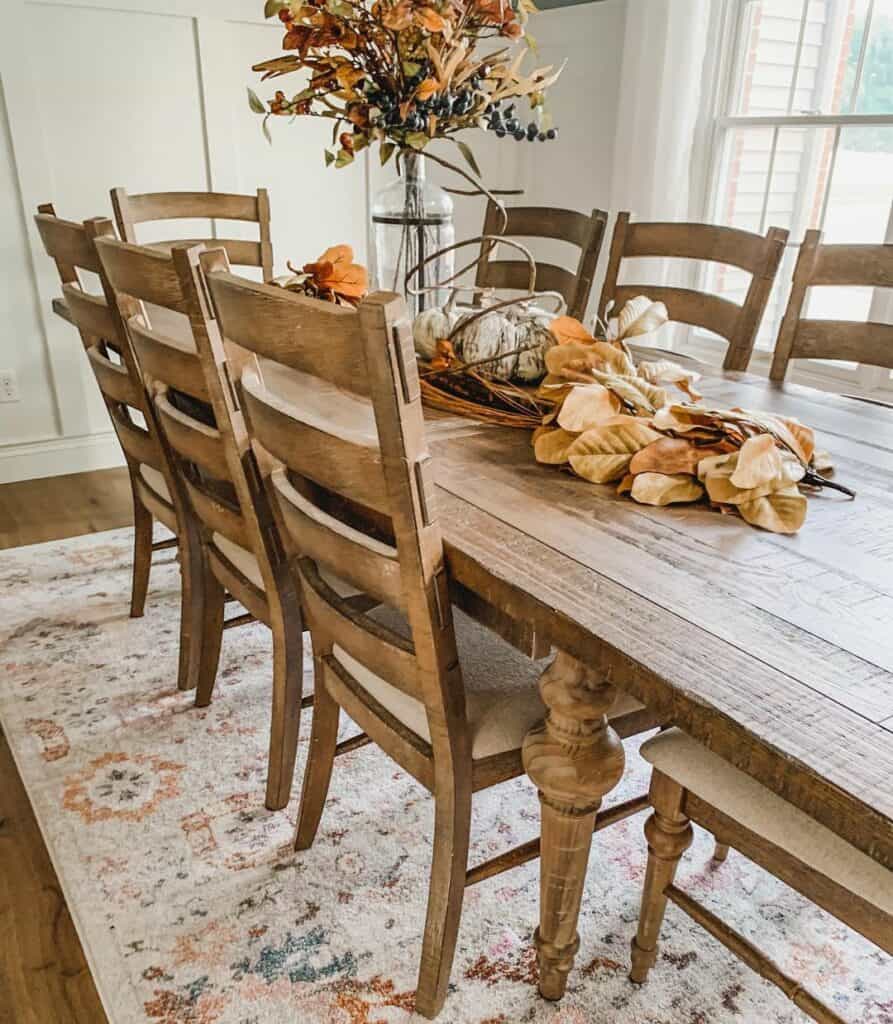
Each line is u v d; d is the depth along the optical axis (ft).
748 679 2.52
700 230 6.58
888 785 2.11
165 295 4.30
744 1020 4.09
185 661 6.35
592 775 3.61
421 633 3.34
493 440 4.57
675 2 9.29
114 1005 4.09
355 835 5.16
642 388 4.28
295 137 10.93
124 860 4.93
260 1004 4.11
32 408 10.27
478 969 4.32
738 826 3.49
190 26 9.90
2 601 7.64
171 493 5.89
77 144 9.71
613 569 3.17
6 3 8.91
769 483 3.64
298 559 4.27
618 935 4.53
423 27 5.17
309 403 4.84
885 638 2.77
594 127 11.41
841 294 9.48
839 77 9.04
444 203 6.35
